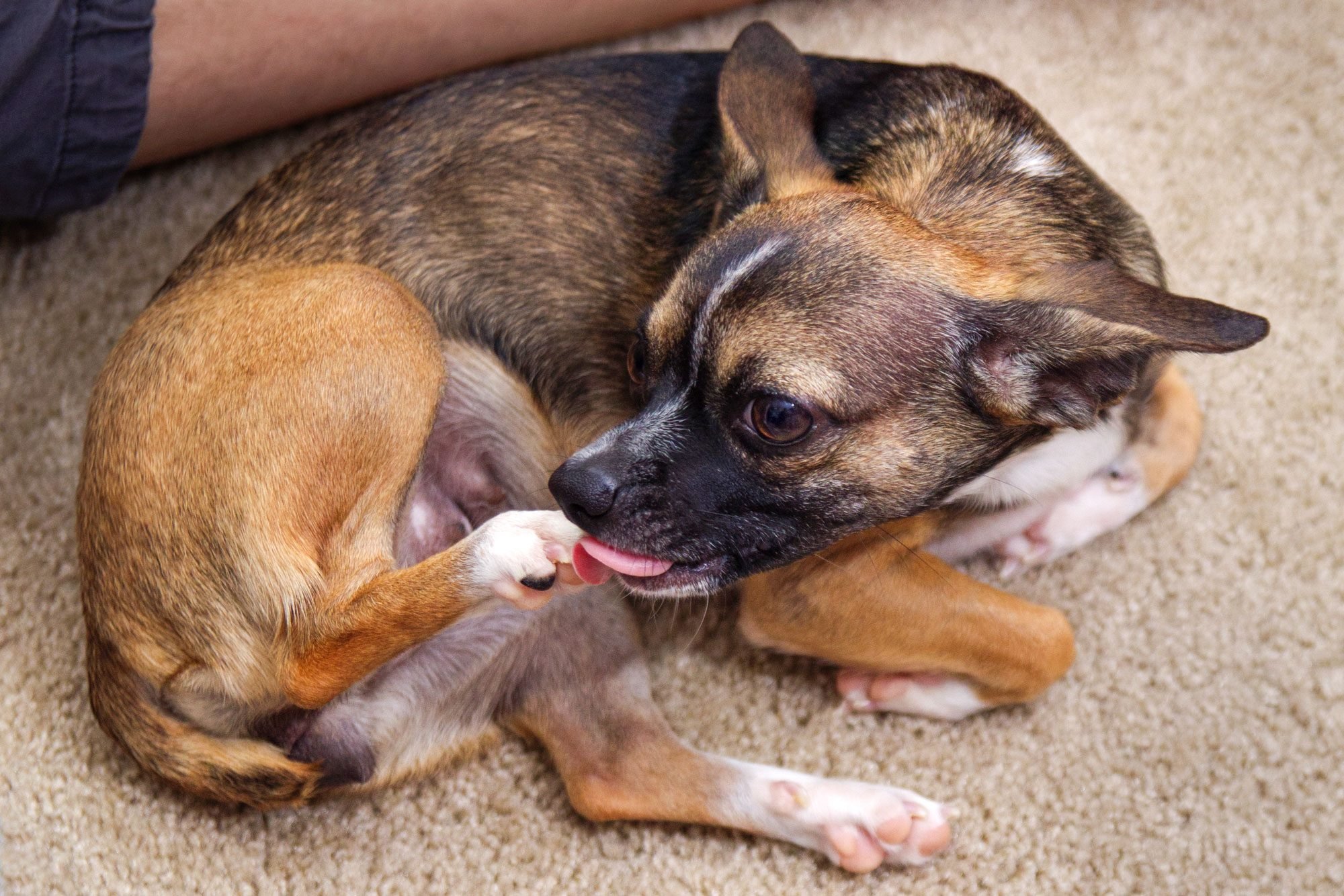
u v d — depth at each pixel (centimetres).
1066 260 93
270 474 94
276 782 95
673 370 92
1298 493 104
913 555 98
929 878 98
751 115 96
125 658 95
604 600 100
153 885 98
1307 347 107
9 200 104
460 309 99
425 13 107
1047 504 101
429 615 94
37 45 99
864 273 90
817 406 90
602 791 98
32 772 100
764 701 102
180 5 102
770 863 98
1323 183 111
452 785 100
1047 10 115
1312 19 114
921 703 100
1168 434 103
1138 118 113
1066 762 100
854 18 116
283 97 108
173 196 111
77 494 97
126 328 106
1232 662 101
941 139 96
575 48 114
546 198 99
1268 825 99
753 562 93
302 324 95
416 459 96
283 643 94
